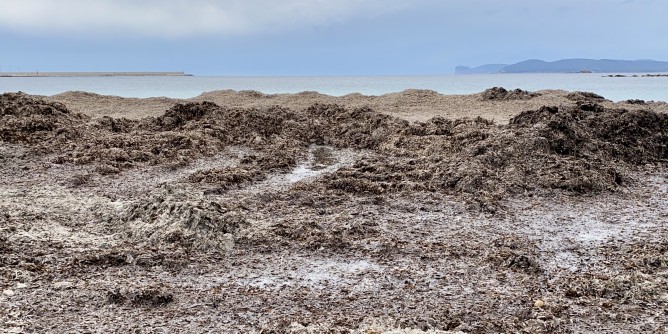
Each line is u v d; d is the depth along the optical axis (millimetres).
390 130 13875
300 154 12484
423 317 4891
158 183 9742
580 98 22578
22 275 5449
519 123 12953
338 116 15812
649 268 6016
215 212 7004
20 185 9281
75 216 7500
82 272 5672
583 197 9062
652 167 11312
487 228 7508
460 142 11773
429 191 9156
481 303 5195
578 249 6730
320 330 4551
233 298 5242
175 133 12938
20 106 13734
